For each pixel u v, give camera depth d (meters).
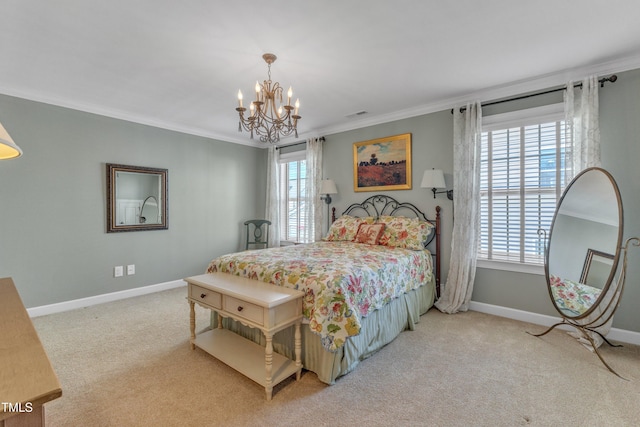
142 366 2.18
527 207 3.00
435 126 3.56
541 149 2.93
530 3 1.80
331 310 1.91
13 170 3.02
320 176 4.61
